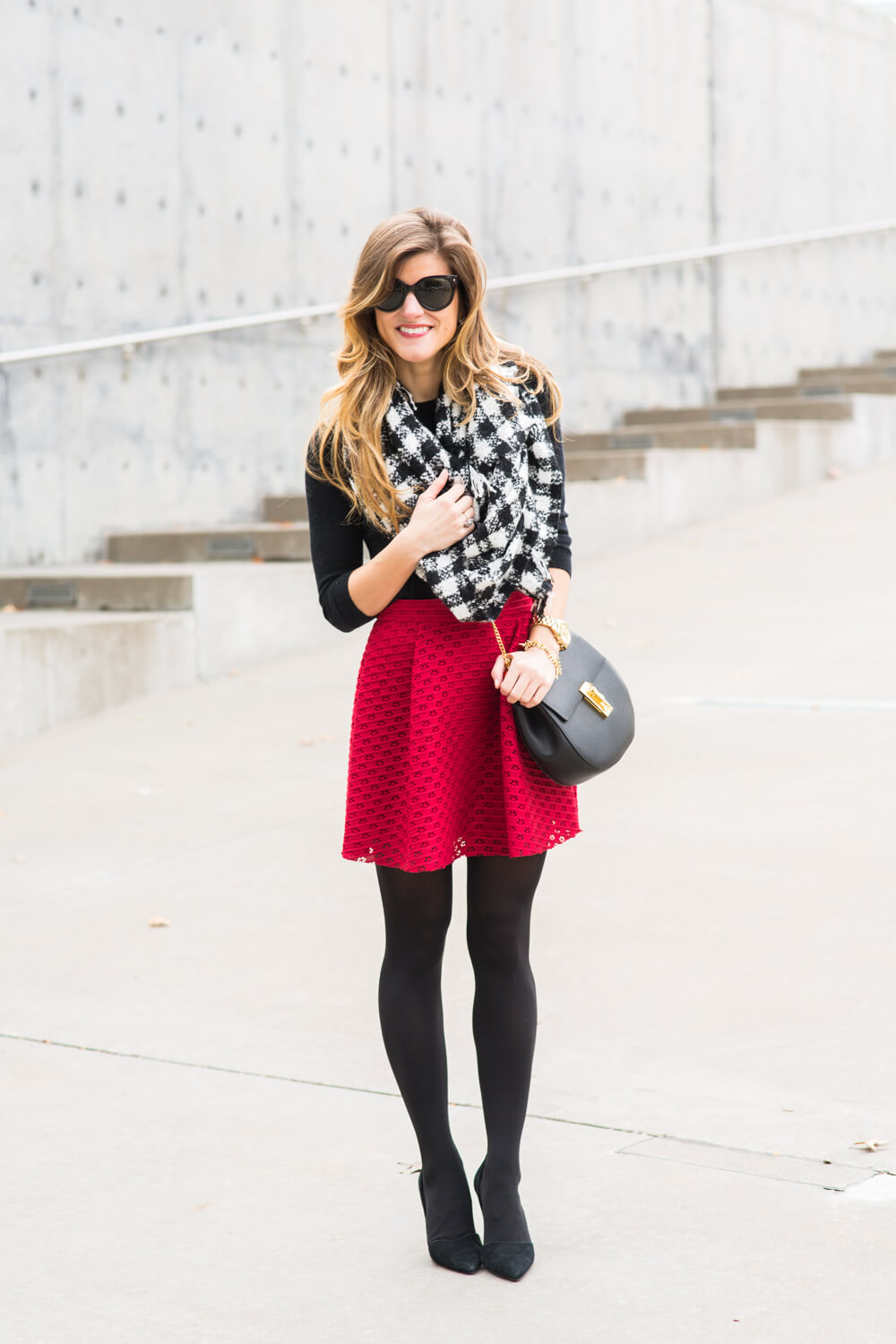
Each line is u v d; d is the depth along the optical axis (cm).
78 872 805
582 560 1642
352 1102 506
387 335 402
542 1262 391
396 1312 374
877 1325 349
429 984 419
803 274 2419
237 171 1700
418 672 402
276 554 1495
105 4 1570
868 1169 426
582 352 2094
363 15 1820
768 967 588
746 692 1062
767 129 2359
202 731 1124
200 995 614
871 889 663
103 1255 411
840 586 1380
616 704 408
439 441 405
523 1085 411
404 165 1873
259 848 823
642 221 2172
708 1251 389
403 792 407
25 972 655
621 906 670
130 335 1532
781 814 783
